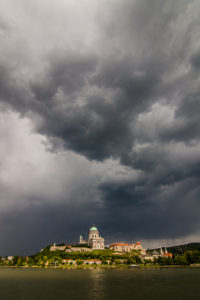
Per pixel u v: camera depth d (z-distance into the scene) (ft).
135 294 300.81
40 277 540.93
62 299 279.28
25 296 301.84
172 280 438.40
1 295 311.27
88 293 313.73
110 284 398.21
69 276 553.64
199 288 341.00
